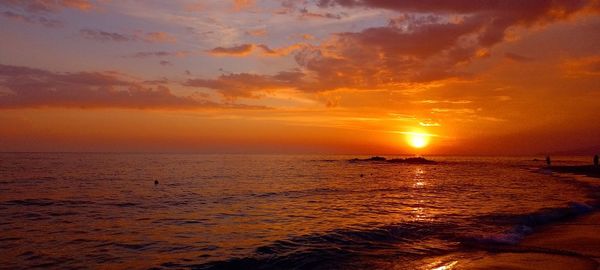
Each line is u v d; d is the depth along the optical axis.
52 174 50.59
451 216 19.08
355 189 35.12
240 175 55.62
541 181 44.69
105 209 22.12
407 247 13.27
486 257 12.02
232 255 12.17
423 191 33.06
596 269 10.62
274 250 12.70
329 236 14.56
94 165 78.25
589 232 15.64
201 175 54.16
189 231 15.89
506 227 16.41
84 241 14.12
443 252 12.68
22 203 24.11
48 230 16.12
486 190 33.66
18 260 11.68
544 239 14.41
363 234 14.98
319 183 42.59
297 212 20.86
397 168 86.69
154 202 25.31
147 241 14.12
